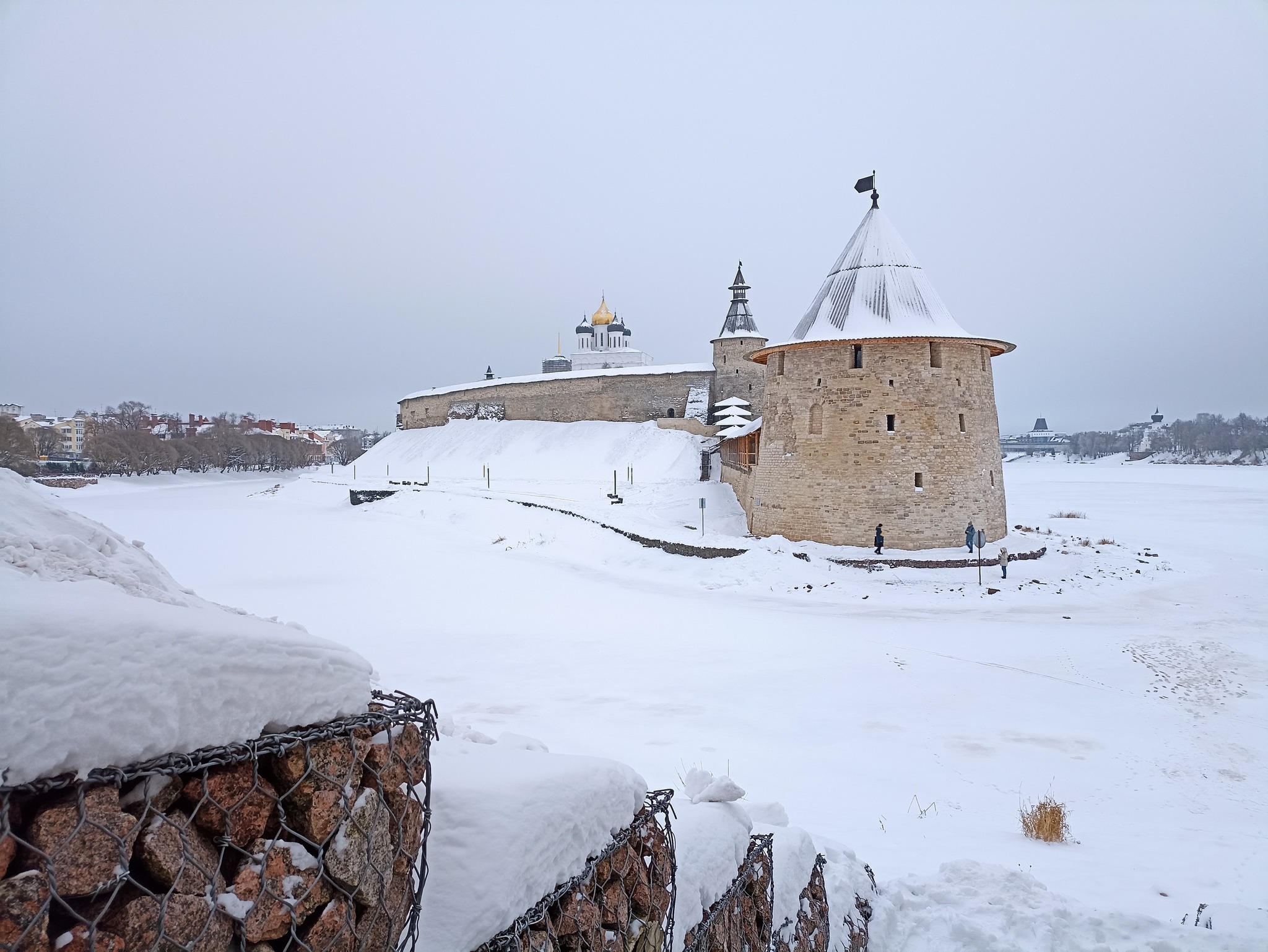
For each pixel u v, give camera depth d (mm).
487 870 2297
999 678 16203
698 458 57844
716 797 4539
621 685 15492
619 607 23078
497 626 20484
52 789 1429
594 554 32250
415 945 2141
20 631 1394
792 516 32406
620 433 64938
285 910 1775
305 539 37031
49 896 1368
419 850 2289
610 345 106750
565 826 2631
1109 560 31000
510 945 2275
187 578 27156
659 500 47094
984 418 32500
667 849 3430
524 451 66562
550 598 24266
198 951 1599
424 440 77312
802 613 22547
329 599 23859
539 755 3066
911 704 14594
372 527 41344
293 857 1834
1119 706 14648
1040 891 6684
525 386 72562
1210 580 28359
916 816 9641
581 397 69125
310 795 1892
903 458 30688
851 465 31141
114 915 1497
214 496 69250
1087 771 11547
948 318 32250
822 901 5301
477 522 40719
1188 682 16125
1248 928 6156
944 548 30453
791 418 32781
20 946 1296
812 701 14664
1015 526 42469
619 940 2896
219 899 1667
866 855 7973
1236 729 13477
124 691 1502
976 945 5930
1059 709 14461
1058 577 27109
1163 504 66875
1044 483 107250
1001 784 10953
